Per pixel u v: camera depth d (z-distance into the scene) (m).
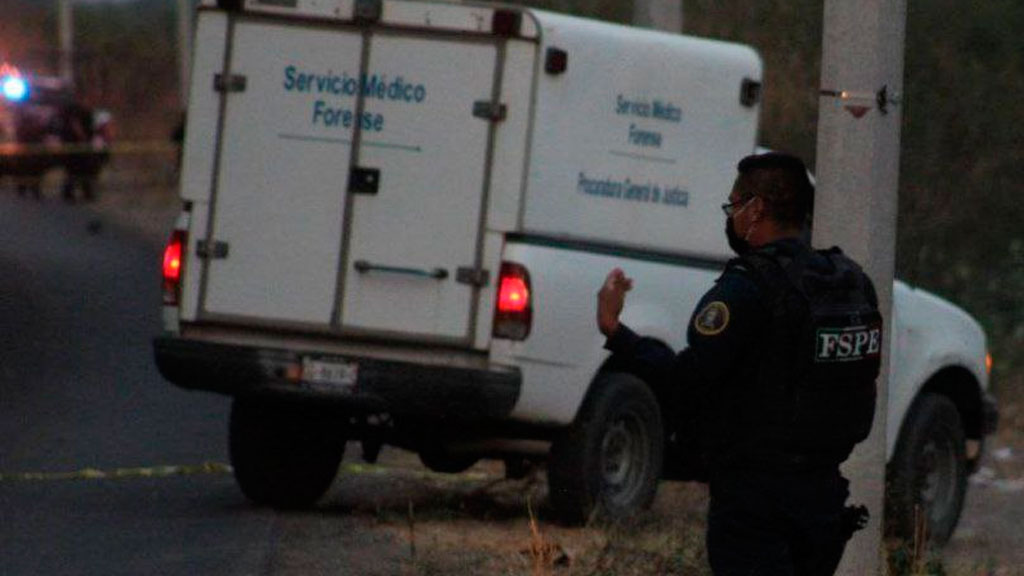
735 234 21.88
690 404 21.31
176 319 39.53
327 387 37.94
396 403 37.50
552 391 37.81
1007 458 60.34
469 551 35.91
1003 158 69.62
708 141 41.22
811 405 20.91
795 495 21.00
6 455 47.56
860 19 26.95
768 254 21.17
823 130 27.28
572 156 38.50
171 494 42.41
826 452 21.19
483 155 37.97
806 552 21.45
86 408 57.03
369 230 38.50
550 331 37.66
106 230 128.75
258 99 39.28
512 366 37.34
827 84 27.20
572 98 38.47
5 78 152.25
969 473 45.81
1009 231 72.62
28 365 66.19
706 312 20.89
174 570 32.94
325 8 38.81
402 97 38.44
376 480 46.56
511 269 37.47
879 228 27.16
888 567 33.16
